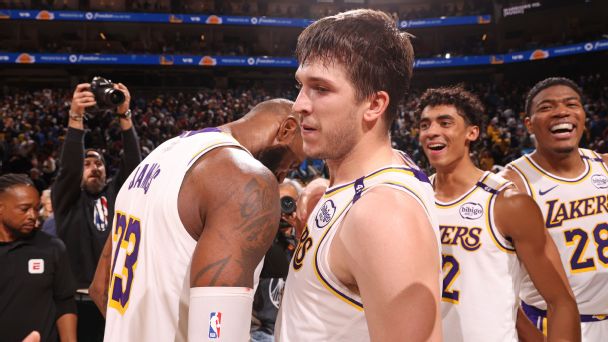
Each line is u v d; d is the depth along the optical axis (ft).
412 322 2.25
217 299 3.11
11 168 29.58
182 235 3.48
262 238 3.35
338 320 2.70
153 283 3.51
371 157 2.87
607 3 73.56
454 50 86.74
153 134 50.47
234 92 80.38
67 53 76.43
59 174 9.84
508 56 78.84
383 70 2.77
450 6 89.81
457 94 5.82
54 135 48.80
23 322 7.47
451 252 5.67
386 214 2.41
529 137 38.52
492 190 5.63
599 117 49.85
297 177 19.49
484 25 86.17
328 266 2.70
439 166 5.83
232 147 3.69
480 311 5.45
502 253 5.51
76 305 8.99
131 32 86.17
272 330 6.40
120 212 4.09
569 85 7.13
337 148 2.87
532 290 6.95
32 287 7.57
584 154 7.50
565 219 7.20
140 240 3.64
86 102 9.32
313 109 2.80
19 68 81.87
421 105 6.11
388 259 2.31
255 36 91.97
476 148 36.83
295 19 86.02
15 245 7.59
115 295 3.83
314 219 2.98
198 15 82.43
